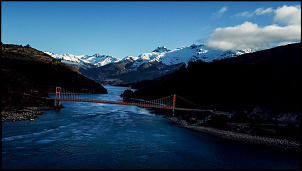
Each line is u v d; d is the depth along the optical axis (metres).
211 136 67.75
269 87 109.88
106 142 55.25
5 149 44.50
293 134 66.06
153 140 59.97
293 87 98.38
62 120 78.00
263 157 49.78
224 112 104.44
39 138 53.75
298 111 83.06
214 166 43.78
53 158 42.53
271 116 88.62
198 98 140.00
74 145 51.06
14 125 63.31
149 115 110.75
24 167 37.66
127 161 43.84
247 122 82.62
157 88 199.75
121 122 83.44
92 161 42.66
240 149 55.16
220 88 134.50
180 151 51.84
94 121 81.31
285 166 45.00
